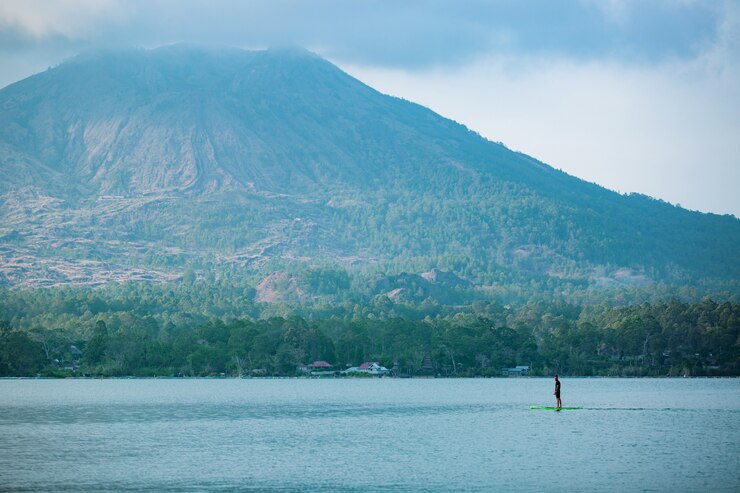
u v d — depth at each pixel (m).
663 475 139.62
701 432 188.88
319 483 136.38
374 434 190.75
